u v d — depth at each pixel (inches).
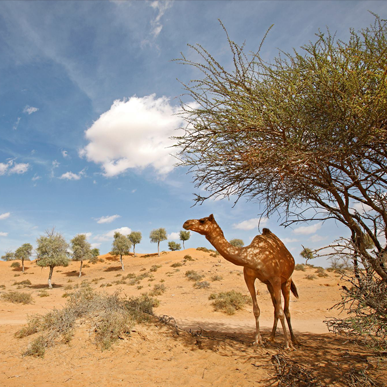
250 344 283.3
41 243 1280.8
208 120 179.5
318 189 226.4
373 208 206.7
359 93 159.5
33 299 802.8
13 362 249.0
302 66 184.7
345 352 245.3
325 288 831.7
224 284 960.3
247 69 170.4
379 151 185.3
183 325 463.2
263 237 265.1
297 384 185.5
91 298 368.5
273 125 173.3
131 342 283.3
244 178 214.4
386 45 161.5
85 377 218.1
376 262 183.9
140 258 2317.9
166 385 201.8
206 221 253.4
